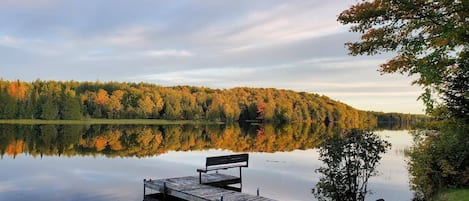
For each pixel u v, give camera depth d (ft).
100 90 334.65
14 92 292.61
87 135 154.61
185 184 44.16
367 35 35.37
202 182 46.37
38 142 115.14
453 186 40.52
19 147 98.73
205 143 126.31
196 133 185.16
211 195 38.58
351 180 41.22
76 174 60.08
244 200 36.70
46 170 63.36
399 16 33.09
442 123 37.91
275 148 108.37
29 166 67.41
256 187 50.90
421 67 32.01
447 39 30.09
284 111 353.92
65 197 44.16
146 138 146.51
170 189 41.86
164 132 190.29
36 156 81.71
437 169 41.88
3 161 73.05
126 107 336.90
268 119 349.41
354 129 41.63
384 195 45.44
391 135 169.68
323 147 42.14
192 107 348.18
